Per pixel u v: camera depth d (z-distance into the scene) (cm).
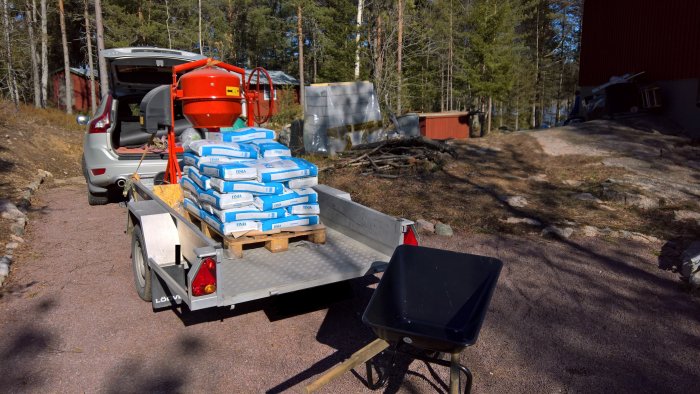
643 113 1599
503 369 356
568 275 533
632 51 1709
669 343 392
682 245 617
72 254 586
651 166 1046
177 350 377
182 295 339
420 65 3259
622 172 998
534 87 4294
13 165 1039
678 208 766
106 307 447
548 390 331
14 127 1336
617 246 625
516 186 931
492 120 4550
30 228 685
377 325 270
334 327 418
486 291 296
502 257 586
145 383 333
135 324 416
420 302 318
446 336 288
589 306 459
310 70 4603
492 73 3078
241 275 373
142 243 421
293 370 351
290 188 437
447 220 728
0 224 643
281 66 4872
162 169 769
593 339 398
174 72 518
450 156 1177
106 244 625
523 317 437
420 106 3359
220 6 4281
